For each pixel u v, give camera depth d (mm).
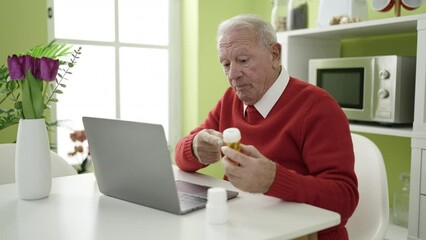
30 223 867
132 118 2828
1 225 856
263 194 1016
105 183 1065
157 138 886
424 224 1763
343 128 1196
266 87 1334
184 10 2875
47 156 1061
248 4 2982
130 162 966
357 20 2080
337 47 2490
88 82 2631
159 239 766
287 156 1281
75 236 790
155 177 924
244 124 1392
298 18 2305
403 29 2021
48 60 1013
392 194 2297
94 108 2670
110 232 809
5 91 1670
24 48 2207
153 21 2844
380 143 2348
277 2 2396
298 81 1370
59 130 2535
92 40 2617
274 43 1314
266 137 1327
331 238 1099
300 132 1238
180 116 2980
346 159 1137
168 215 909
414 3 1918
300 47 2332
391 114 1898
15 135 2193
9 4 2146
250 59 1270
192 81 2857
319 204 1025
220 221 845
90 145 1059
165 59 2918
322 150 1167
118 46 2721
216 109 1599
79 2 2557
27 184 1029
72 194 1098
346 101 2104
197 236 775
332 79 2166
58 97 2523
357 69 2029
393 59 1876
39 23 2252
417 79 1756
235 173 959
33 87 1032
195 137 1280
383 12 2121
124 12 2730
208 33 2816
